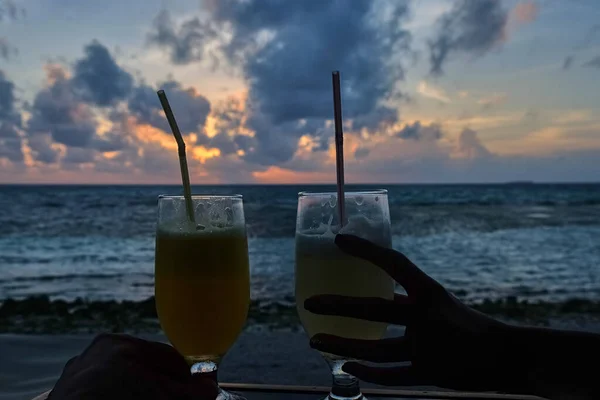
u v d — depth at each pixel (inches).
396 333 158.1
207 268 57.4
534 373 44.4
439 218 1080.8
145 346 55.5
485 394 63.1
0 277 477.4
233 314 59.2
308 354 154.9
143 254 657.0
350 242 48.9
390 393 63.2
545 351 44.2
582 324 233.3
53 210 1232.2
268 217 1050.7
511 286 425.4
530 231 896.3
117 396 46.3
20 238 830.5
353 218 57.2
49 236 853.8
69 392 45.8
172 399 49.9
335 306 47.6
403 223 1001.5
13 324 237.6
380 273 56.3
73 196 1624.0
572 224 1007.0
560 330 45.6
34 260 604.1
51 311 274.5
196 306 57.2
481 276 481.4
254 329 227.9
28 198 1534.2
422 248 689.0
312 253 57.1
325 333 51.7
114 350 52.9
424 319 44.6
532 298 361.4
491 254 633.6
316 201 58.6
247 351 159.2
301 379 129.3
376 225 57.7
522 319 257.6
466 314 45.1
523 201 1518.2
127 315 261.9
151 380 49.5
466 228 941.2
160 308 59.4
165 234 58.7
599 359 43.4
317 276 56.4
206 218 59.0
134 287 422.0
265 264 522.9
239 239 60.5
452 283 442.3
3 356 137.6
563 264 554.9
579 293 386.6
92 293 392.5
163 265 58.5
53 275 489.1
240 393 64.7
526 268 529.0
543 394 45.1
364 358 47.5
